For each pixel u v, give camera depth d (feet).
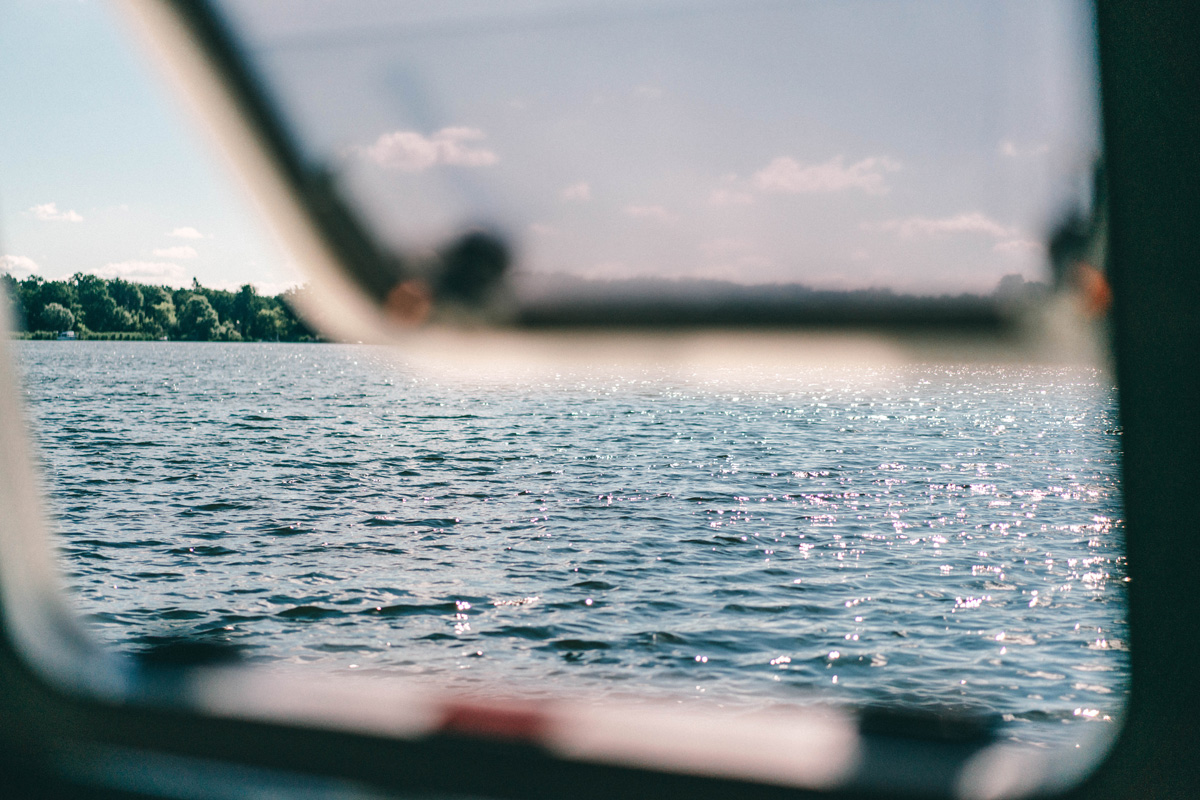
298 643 26.63
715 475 67.26
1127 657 7.05
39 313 288.10
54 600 9.68
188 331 293.64
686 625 28.43
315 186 12.71
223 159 12.64
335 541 41.70
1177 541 6.96
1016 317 10.35
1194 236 6.93
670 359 14.65
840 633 27.78
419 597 31.78
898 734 7.57
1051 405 168.04
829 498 57.11
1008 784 6.88
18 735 8.47
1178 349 7.00
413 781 7.49
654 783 7.11
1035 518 50.83
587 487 60.54
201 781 7.74
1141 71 7.03
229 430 94.89
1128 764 6.86
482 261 13.93
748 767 7.19
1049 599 32.50
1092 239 7.42
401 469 68.80
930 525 48.21
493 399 159.84
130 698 8.54
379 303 13.60
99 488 55.52
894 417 132.67
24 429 9.91
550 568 36.37
